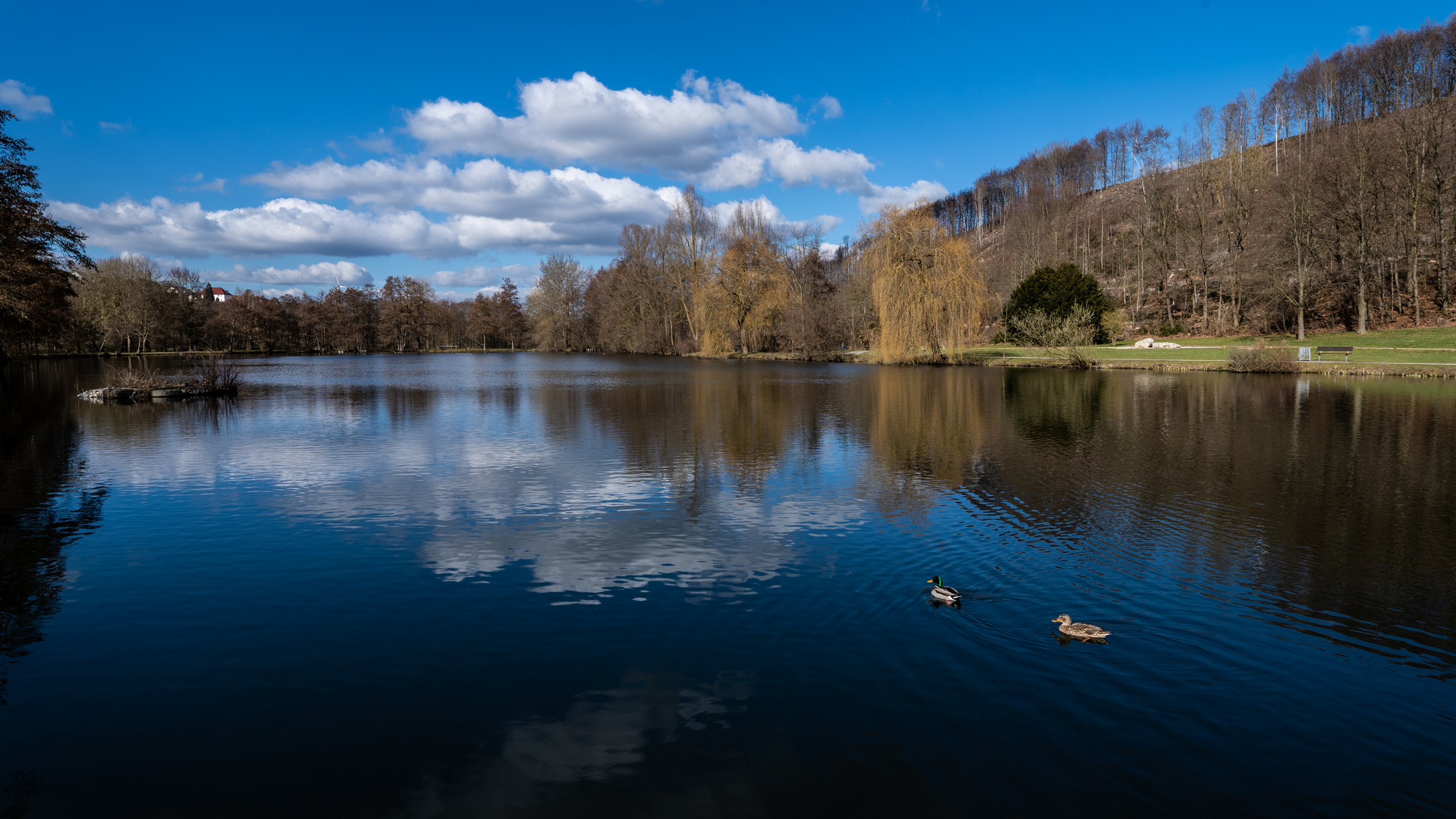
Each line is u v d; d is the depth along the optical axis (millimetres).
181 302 102438
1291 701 7285
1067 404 32375
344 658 8258
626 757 6367
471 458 20547
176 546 12430
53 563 11516
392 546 12422
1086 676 7750
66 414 31078
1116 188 130625
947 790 5910
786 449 21750
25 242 46438
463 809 5695
